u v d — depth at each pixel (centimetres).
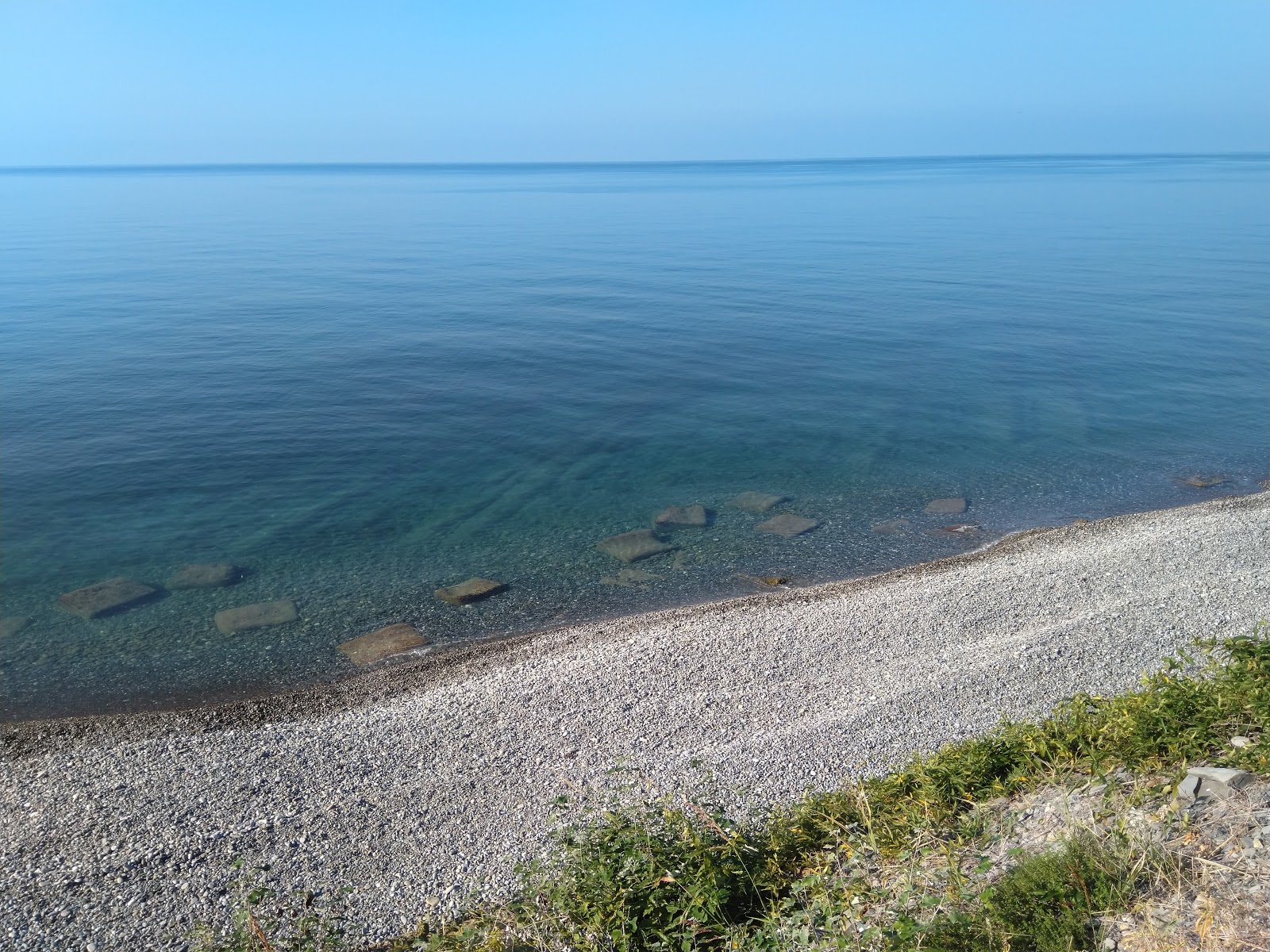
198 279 5569
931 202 13012
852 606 1469
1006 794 781
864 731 1079
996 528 1948
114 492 2150
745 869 721
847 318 4319
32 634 1502
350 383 3141
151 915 828
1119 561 1585
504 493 2172
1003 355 3547
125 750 1121
